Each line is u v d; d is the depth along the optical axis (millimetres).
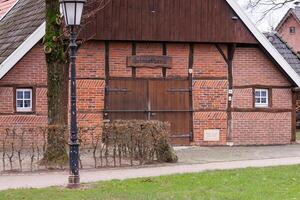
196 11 24969
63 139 17922
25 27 24625
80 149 18703
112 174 16484
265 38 25656
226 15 25281
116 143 18328
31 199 12875
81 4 14492
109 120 24188
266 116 26078
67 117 23375
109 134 18297
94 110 24078
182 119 25031
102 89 24219
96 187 14312
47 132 17969
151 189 14094
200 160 20141
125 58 24469
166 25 24625
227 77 25562
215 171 17031
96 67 24172
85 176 16109
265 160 20234
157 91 24781
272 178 15812
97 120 24094
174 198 13047
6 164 18438
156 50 24812
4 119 23000
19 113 23203
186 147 24703
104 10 23953
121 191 13812
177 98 25000
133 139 18516
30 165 17828
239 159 20578
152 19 24500
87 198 13000
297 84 26328
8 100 23109
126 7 24203
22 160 19234
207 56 25359
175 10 24734
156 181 15148
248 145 25750
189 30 24875
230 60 25578
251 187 14461
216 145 25359
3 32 26656
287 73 26219
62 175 16297
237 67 25719
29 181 15312
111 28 24016
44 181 15312
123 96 24438
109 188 14180
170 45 24969
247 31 25500
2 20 28812
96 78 24172
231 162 19562
